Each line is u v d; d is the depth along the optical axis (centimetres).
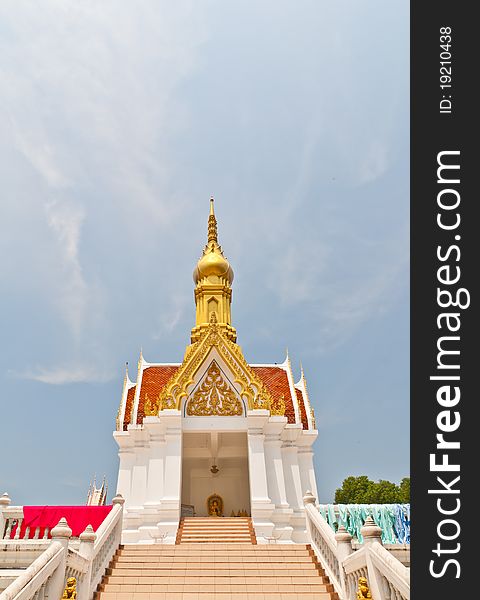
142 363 2972
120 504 1578
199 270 3316
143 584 1248
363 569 1004
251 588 1234
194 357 2412
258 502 2069
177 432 2205
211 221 3603
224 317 3120
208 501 2767
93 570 1190
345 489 4203
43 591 898
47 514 1476
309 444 2570
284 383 2916
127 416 2609
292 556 1448
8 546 1101
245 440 2605
